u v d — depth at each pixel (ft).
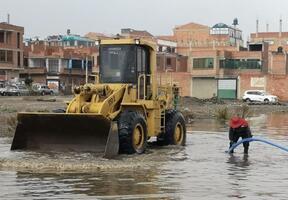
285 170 43.37
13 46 285.02
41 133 50.55
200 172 41.60
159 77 59.72
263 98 211.20
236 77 249.14
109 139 47.55
